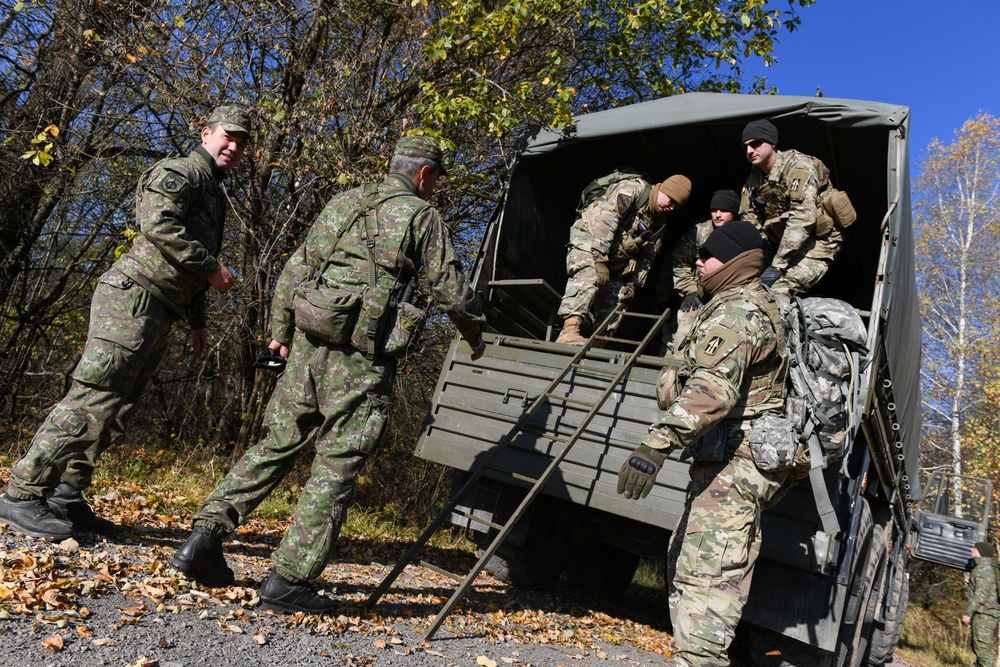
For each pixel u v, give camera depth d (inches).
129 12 246.1
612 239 206.7
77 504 138.2
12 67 283.3
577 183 237.3
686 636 118.0
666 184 205.8
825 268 191.6
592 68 335.6
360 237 128.9
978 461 739.4
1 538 122.2
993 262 866.8
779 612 151.1
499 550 205.2
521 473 176.7
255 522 199.9
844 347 136.6
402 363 319.9
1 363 303.9
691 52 327.3
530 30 291.3
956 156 904.3
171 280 132.4
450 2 251.0
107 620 103.7
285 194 277.3
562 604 207.5
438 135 244.2
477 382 189.6
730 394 117.2
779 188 193.0
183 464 261.7
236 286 272.2
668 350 216.1
